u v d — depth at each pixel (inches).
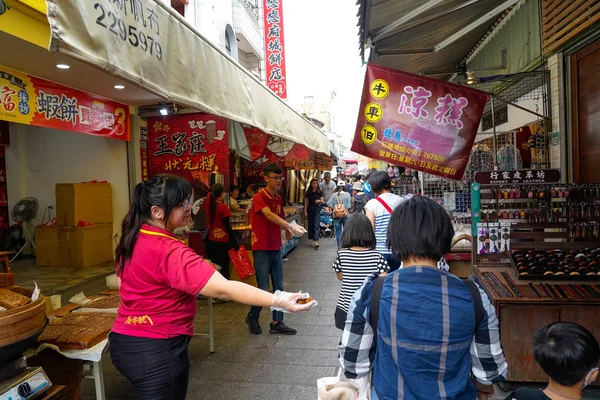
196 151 200.8
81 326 102.2
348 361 59.9
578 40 160.4
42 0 102.7
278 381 132.7
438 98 165.5
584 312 117.7
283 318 193.3
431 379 52.2
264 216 174.4
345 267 124.3
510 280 132.6
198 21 369.1
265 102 166.2
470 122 164.9
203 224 245.1
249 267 217.8
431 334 52.5
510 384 125.0
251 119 144.9
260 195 174.4
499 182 154.9
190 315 79.4
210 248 224.5
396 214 59.6
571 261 136.0
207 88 111.7
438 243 56.3
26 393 79.4
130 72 77.7
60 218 288.4
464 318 53.0
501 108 284.8
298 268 311.4
